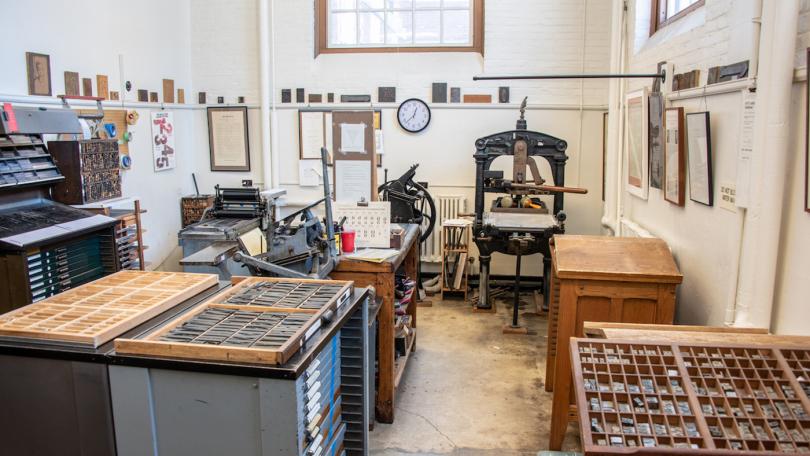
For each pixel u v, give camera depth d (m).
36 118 2.96
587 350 1.75
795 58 2.11
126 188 4.72
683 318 3.21
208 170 5.83
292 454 1.53
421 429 3.08
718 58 2.78
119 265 3.25
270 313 1.84
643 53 4.21
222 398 1.54
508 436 3.02
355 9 5.59
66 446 1.66
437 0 5.48
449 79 5.45
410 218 4.48
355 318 2.27
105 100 4.44
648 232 3.85
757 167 2.23
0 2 3.52
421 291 5.29
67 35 4.07
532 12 5.27
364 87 5.54
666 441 1.43
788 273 2.16
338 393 1.99
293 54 5.55
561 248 2.95
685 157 3.15
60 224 2.82
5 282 2.54
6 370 1.64
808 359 1.64
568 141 5.37
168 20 5.31
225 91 5.70
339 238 3.11
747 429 1.44
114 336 1.68
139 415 1.58
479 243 4.82
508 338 4.38
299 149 5.68
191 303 2.02
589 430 1.46
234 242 3.40
